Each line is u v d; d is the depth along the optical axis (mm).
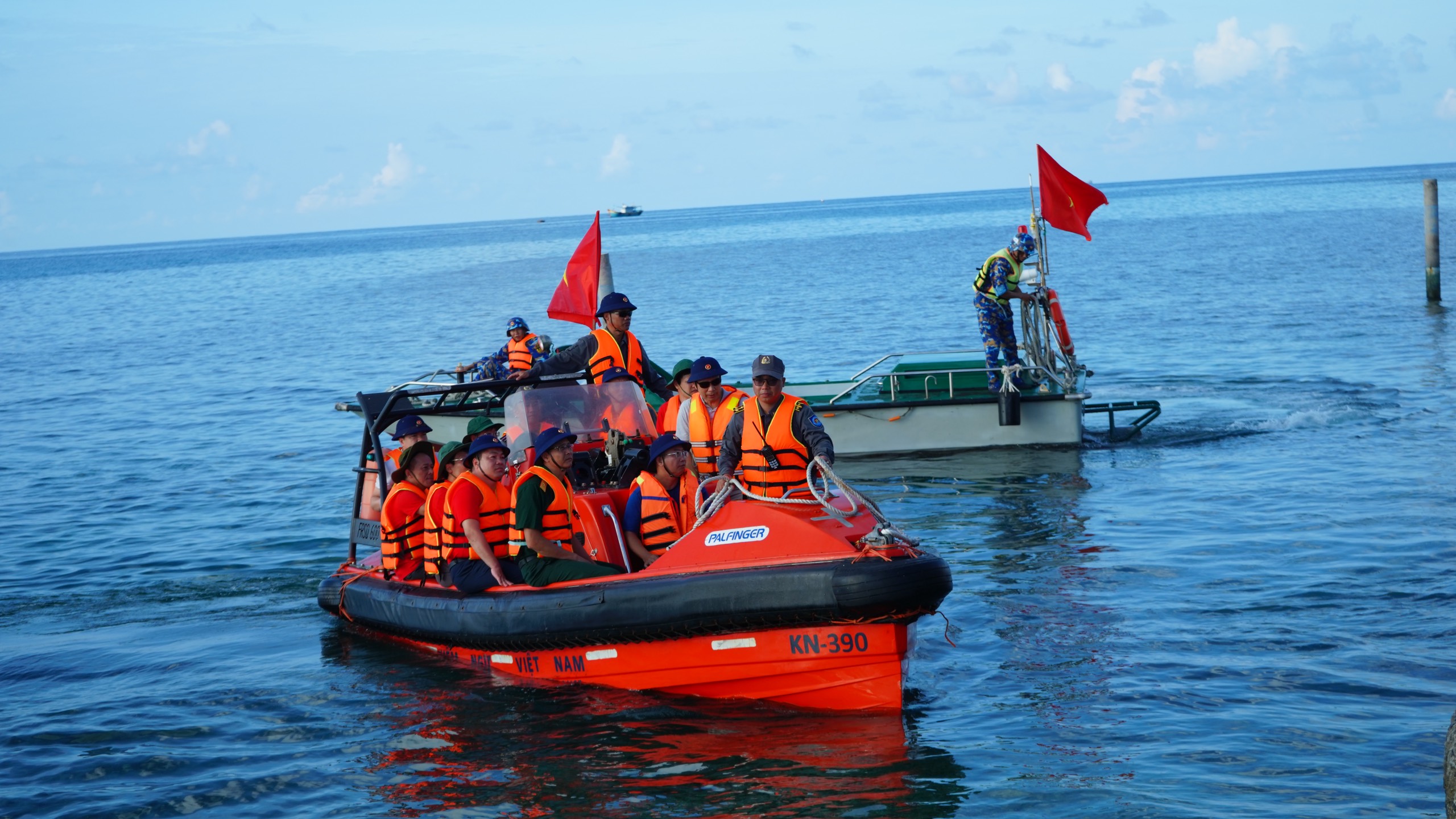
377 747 5973
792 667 6102
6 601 9047
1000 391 12922
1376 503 9734
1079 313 28484
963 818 4855
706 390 7246
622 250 100812
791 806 5043
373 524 8547
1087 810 4855
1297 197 132375
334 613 8305
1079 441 12984
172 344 35438
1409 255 40344
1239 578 7957
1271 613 7211
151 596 9094
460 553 7176
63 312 57625
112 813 5289
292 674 7191
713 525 6363
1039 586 8094
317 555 10203
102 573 9820
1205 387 16672
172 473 14406
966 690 6312
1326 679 6109
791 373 20641
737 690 6352
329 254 153625
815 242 90812
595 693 6613
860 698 6035
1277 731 5508
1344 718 5613
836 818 4910
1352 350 19234
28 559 10375
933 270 50406
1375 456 11609
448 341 31281
